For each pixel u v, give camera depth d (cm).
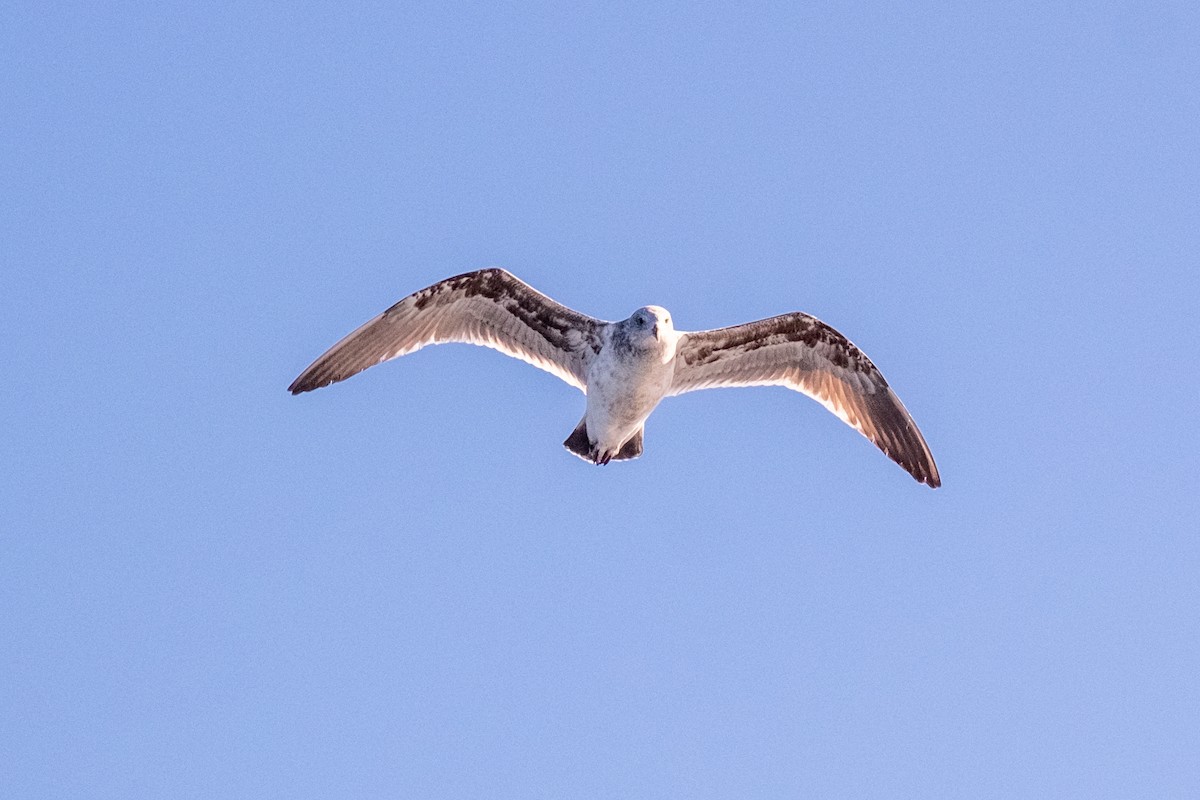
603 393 1727
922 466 1877
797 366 1866
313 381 1855
